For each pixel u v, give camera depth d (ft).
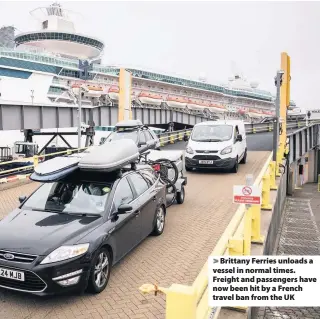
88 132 92.89
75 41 264.93
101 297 16.06
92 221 17.03
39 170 19.71
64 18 274.98
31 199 19.86
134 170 22.21
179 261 20.03
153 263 19.74
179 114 134.21
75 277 14.90
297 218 58.70
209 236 24.11
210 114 306.76
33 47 240.94
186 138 51.65
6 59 182.50
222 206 31.86
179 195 32.48
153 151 34.83
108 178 19.89
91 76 224.12
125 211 17.67
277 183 41.55
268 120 144.66
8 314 14.66
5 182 46.11
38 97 193.06
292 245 40.83
